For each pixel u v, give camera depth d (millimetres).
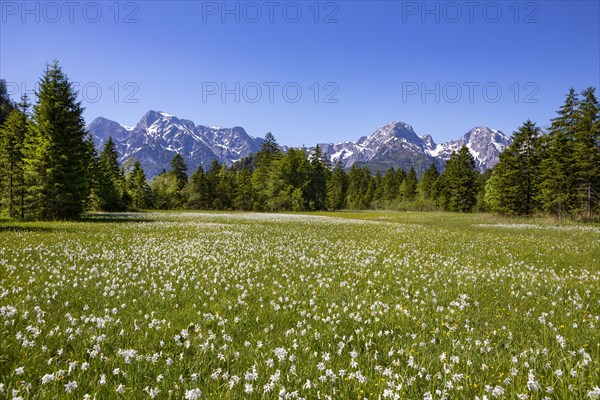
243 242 19109
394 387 4000
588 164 42344
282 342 5641
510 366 4766
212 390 4023
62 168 35469
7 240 16562
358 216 63656
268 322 6668
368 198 125688
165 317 6715
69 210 36531
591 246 19219
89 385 4012
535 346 5570
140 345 5242
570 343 5574
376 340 5891
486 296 8992
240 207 91688
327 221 42906
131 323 6191
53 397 3654
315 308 7285
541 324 6695
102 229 24812
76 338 5281
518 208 53875
